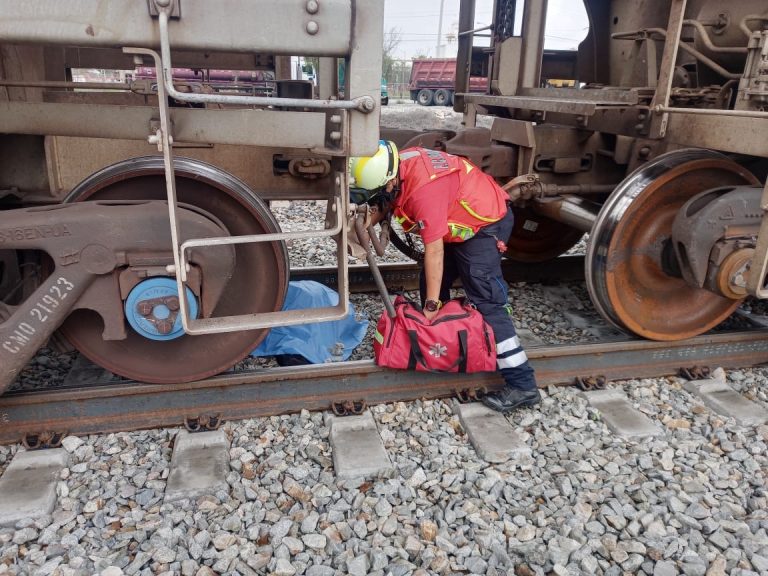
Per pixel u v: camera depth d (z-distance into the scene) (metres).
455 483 2.74
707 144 3.51
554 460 2.94
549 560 2.36
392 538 2.43
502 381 3.44
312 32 2.25
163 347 3.04
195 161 2.91
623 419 3.26
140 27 2.13
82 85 3.22
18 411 2.85
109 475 2.72
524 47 4.88
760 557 2.36
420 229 3.02
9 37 2.10
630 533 2.50
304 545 2.38
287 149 3.94
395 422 3.16
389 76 55.12
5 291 3.05
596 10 5.24
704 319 3.87
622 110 3.90
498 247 3.29
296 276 4.72
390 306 3.21
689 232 3.26
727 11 3.99
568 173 4.53
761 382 3.73
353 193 3.29
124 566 2.26
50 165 3.25
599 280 3.67
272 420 3.11
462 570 2.30
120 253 2.61
